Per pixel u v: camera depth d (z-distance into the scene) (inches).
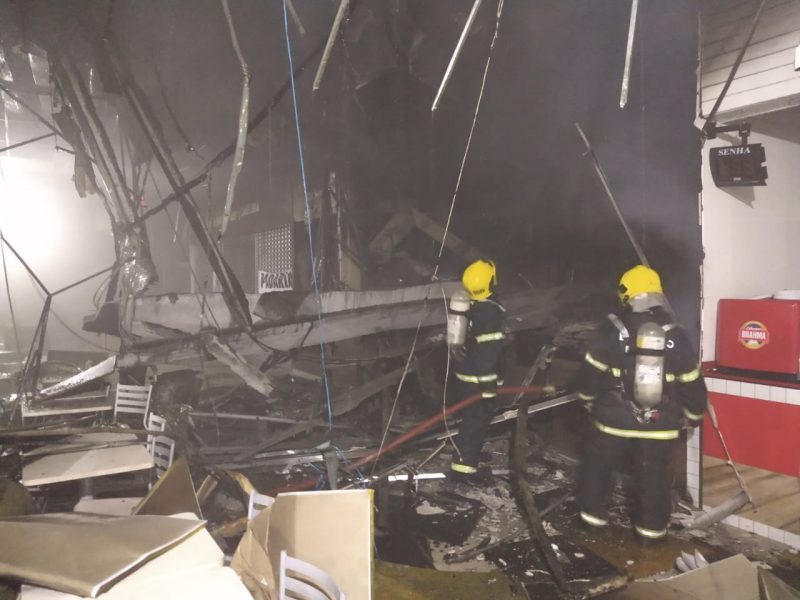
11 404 219.8
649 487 139.6
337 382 247.1
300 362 237.8
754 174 157.8
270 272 347.9
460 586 116.8
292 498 80.4
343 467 175.8
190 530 84.3
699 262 165.0
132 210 204.7
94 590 66.6
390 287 231.8
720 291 168.7
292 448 185.9
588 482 147.9
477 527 151.5
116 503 128.2
